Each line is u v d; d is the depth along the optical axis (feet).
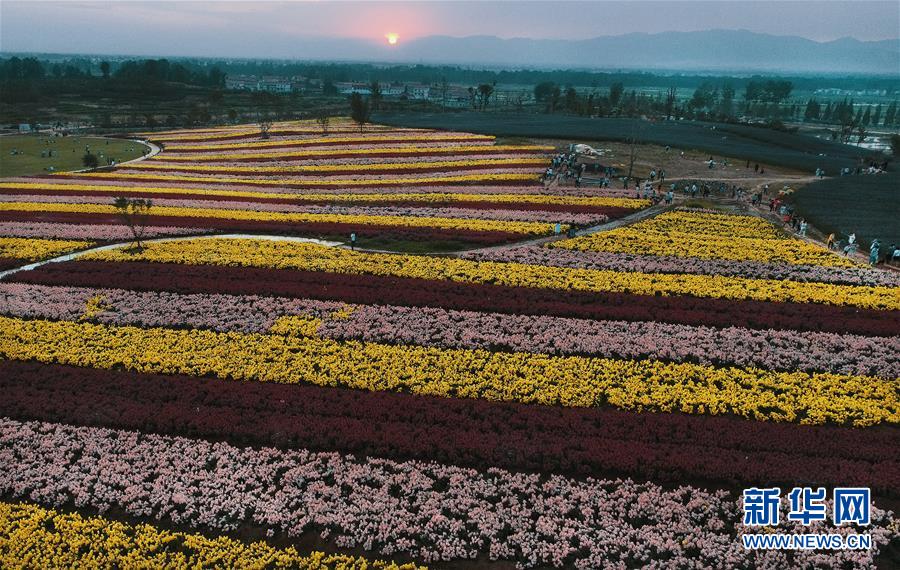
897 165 229.45
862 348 87.66
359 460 68.23
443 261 121.90
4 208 159.94
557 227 140.26
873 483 62.44
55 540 58.08
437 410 75.25
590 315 99.19
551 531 58.59
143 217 145.79
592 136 271.69
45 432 72.38
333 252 127.65
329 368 84.28
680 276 113.80
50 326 94.99
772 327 94.53
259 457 68.08
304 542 58.49
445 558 56.49
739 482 63.62
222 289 108.47
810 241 134.92
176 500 62.39
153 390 79.46
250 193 181.78
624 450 67.92
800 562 55.16
